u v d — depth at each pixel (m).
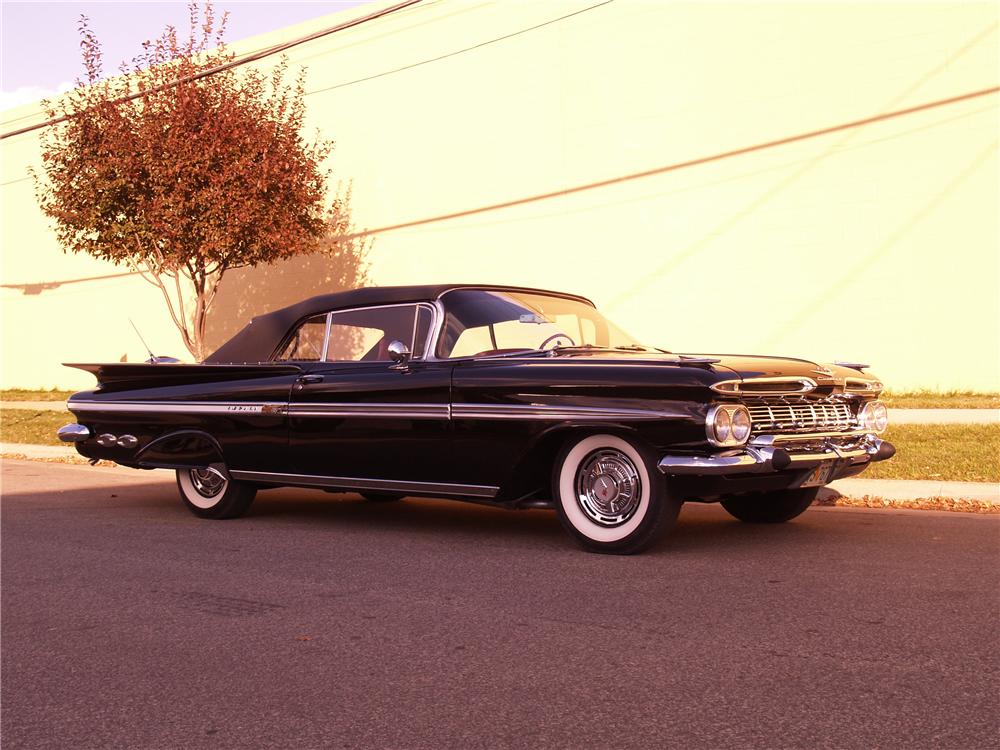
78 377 23.88
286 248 15.70
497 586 4.85
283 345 6.97
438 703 3.24
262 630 4.18
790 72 13.97
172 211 14.80
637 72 15.18
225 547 6.12
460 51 16.95
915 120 13.17
